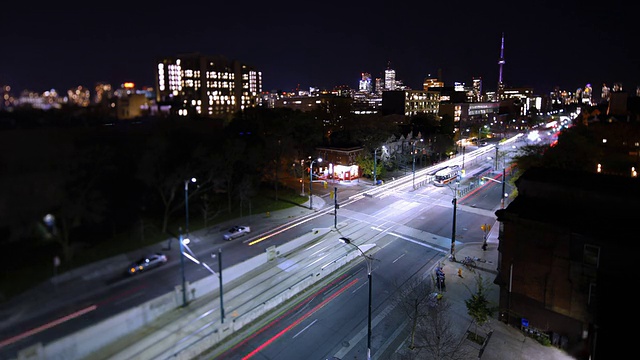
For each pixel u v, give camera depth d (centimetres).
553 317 2962
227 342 3058
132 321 3073
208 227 5503
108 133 5338
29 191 4153
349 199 7044
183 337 3009
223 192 6725
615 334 2528
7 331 3138
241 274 4059
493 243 4966
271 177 7244
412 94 16375
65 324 3241
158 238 5078
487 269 4216
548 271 2925
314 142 8731
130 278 4031
